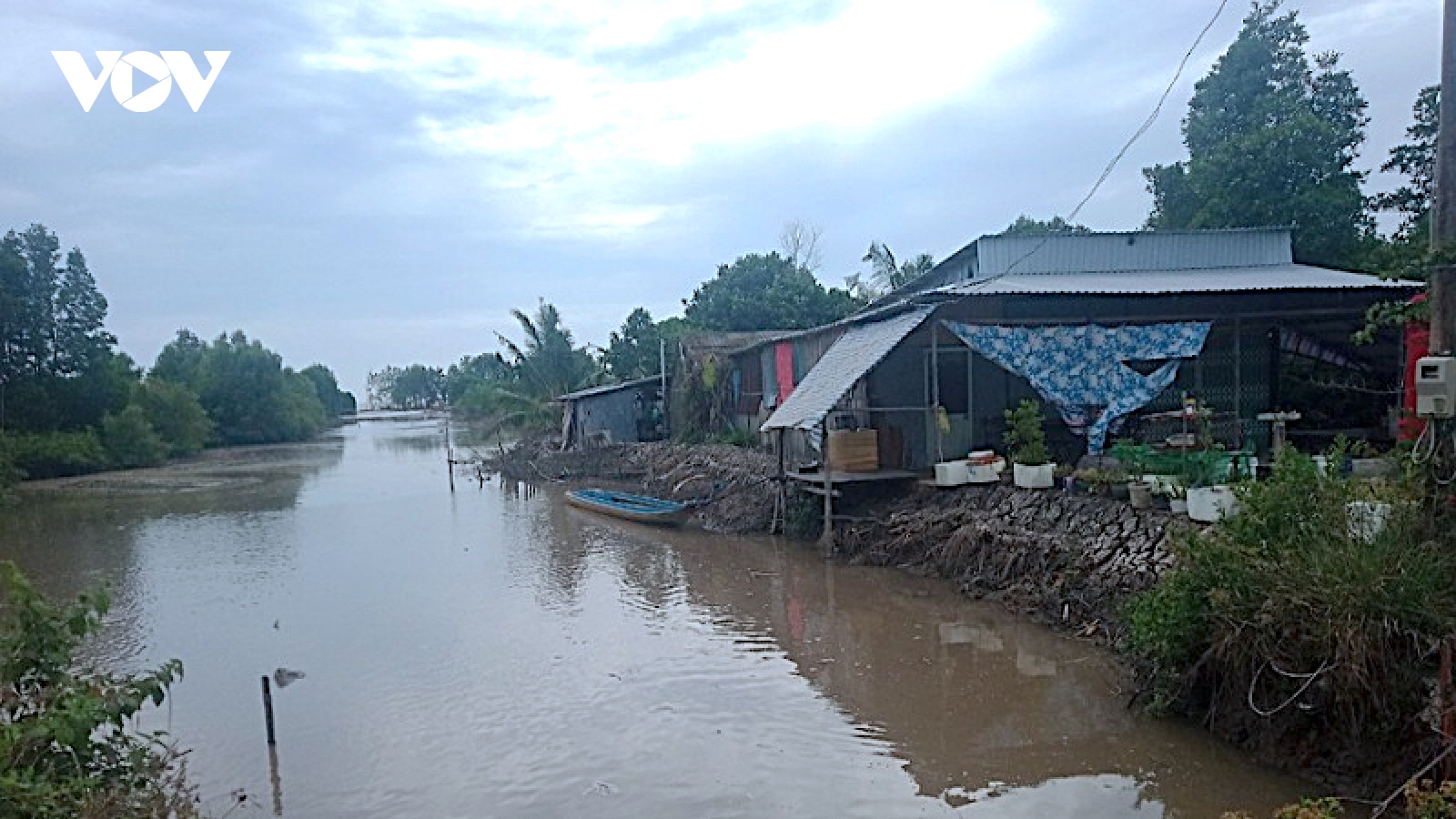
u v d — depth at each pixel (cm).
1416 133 2067
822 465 1755
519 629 1279
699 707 941
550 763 823
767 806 721
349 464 4522
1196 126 2553
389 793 780
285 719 964
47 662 648
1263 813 657
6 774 518
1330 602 649
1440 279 682
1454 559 648
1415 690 621
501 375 7531
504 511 2600
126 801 589
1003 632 1141
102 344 4694
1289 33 2472
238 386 6297
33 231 4475
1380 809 551
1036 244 1988
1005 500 1387
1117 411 1477
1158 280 1723
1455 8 680
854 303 4288
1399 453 739
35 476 3931
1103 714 852
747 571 1580
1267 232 2016
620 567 1706
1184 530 912
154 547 2117
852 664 1054
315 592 1587
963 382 1734
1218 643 728
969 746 812
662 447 3128
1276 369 1662
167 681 716
